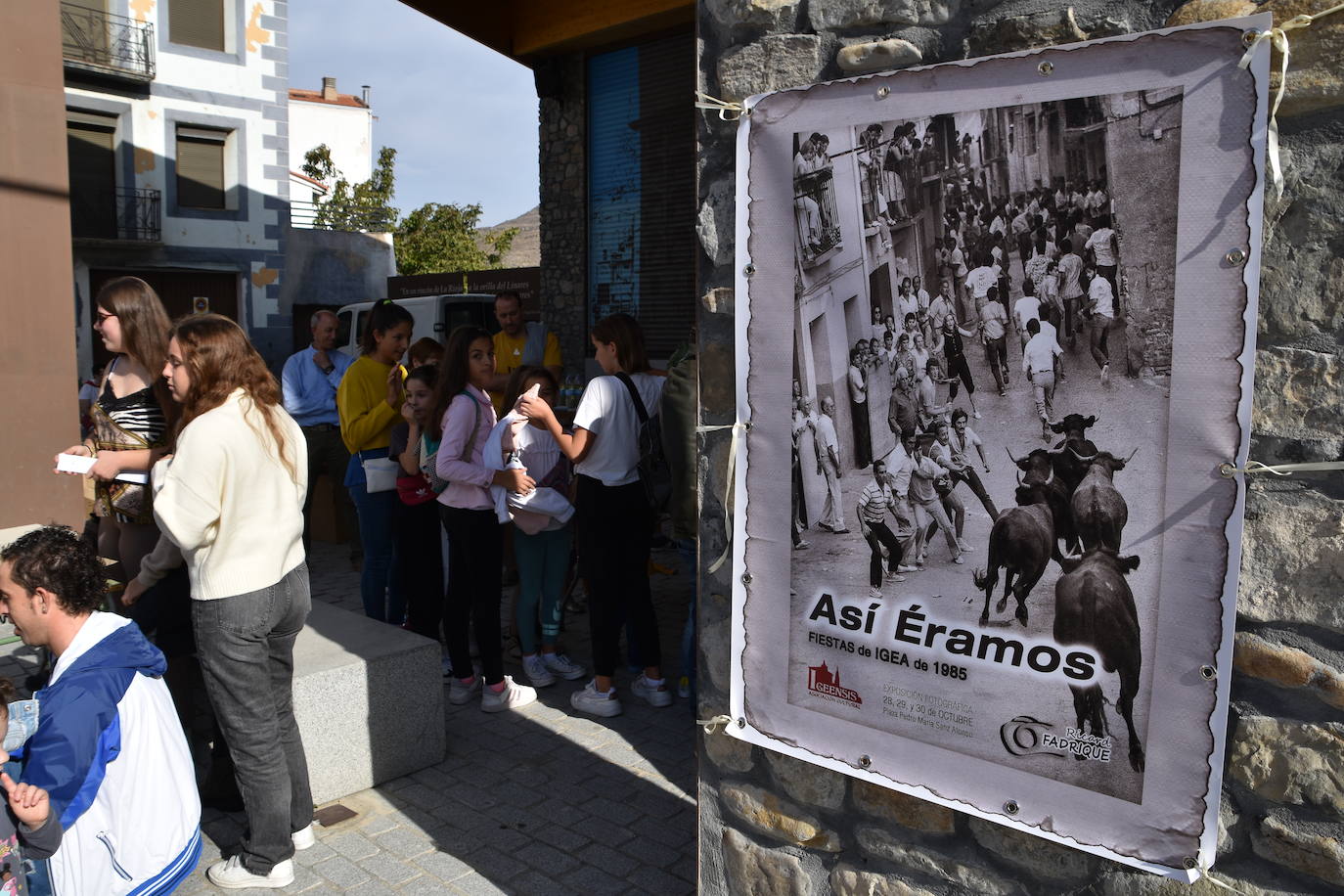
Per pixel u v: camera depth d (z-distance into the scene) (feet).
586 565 13.84
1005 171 5.59
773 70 6.68
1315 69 4.67
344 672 11.59
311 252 64.49
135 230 57.21
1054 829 5.83
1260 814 5.19
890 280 6.15
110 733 7.82
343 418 15.83
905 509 6.26
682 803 11.53
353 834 10.80
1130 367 5.29
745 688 7.32
